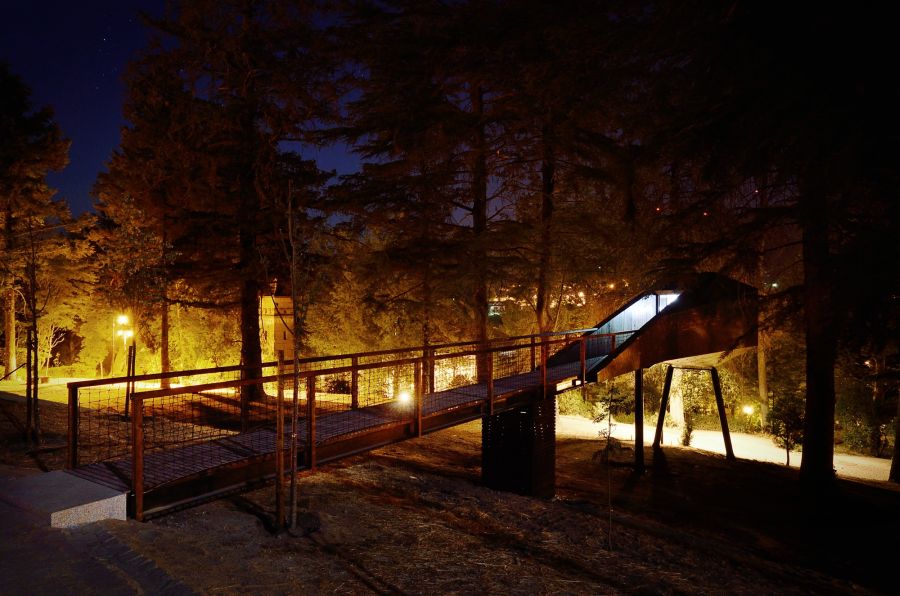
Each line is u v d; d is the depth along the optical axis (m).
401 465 10.88
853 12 6.99
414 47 16.55
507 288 19.23
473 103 18.55
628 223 16.14
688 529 9.44
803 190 9.24
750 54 8.01
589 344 16.11
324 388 26.42
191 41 17.47
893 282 7.70
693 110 9.20
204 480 5.80
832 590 7.26
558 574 5.92
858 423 23.17
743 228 12.34
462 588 5.14
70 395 5.93
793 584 7.20
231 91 17.83
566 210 18.02
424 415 8.27
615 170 15.20
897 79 6.80
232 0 16.73
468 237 17.80
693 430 23.62
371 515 7.12
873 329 9.06
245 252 17.89
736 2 7.94
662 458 15.20
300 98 17.06
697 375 25.16
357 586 4.85
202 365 34.69
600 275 18.34
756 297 13.81
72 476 5.60
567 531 7.81
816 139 7.44
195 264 18.47
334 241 18.92
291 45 17.08
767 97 7.80
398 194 17.86
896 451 16.95
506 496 9.56
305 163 17.69
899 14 6.71
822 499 12.06
